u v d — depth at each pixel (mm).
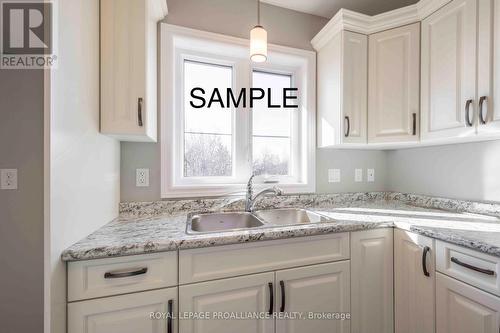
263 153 1854
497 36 1076
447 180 1637
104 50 1117
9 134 824
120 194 1441
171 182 1531
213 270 1009
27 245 829
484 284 914
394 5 1793
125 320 892
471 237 986
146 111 1150
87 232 996
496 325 877
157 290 933
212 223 1520
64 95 816
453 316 1027
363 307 1267
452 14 1256
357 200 1964
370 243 1291
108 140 1233
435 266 1101
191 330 973
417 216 1423
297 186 1815
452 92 1258
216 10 1641
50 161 739
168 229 1118
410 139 1459
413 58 1452
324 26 1785
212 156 1730
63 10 812
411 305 1221
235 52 1720
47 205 738
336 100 1604
